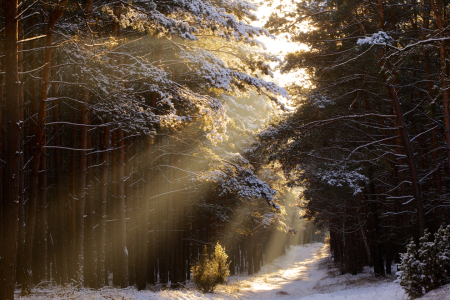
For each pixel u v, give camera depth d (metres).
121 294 12.85
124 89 12.77
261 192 16.83
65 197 17.78
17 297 10.53
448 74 13.43
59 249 15.02
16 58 7.96
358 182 19.58
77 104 16.05
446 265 8.66
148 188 17.27
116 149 15.77
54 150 15.77
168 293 14.34
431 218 19.02
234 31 14.44
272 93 16.06
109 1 13.16
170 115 13.62
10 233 7.66
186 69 17.17
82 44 10.70
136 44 15.73
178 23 12.85
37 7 11.09
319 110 19.81
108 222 19.31
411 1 18.38
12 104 7.87
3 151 11.43
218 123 15.34
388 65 14.89
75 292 12.30
